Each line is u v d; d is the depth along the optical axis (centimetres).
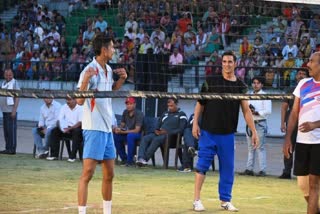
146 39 3488
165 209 1466
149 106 2809
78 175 2006
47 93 1288
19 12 4256
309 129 1220
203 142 1480
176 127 2286
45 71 3769
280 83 2977
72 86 3666
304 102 1248
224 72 1506
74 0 4134
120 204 1515
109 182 1260
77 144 2364
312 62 1246
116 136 2344
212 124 1468
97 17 3819
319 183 1265
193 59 3350
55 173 2041
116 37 3738
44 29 4091
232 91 1502
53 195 1612
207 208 1502
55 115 2438
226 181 1493
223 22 3400
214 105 1472
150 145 2303
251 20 3381
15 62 3753
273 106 3431
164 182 1931
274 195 1769
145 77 2728
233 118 1480
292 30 3212
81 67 3688
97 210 1420
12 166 2191
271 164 2603
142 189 1780
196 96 1455
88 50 3750
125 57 3466
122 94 1304
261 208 1542
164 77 2753
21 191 1662
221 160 1488
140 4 3716
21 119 4072
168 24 3544
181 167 2248
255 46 3203
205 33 3406
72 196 1605
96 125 1218
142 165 2298
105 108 1231
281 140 3344
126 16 3750
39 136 2464
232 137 1491
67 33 4081
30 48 3950
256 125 2194
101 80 1263
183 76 3300
